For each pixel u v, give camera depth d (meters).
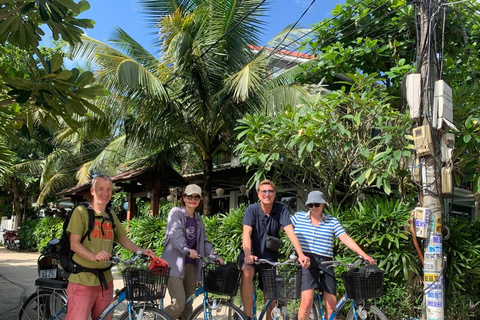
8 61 7.60
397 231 6.08
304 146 6.45
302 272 4.54
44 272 5.26
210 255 4.70
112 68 8.96
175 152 13.16
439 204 5.26
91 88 4.55
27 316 4.98
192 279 4.79
